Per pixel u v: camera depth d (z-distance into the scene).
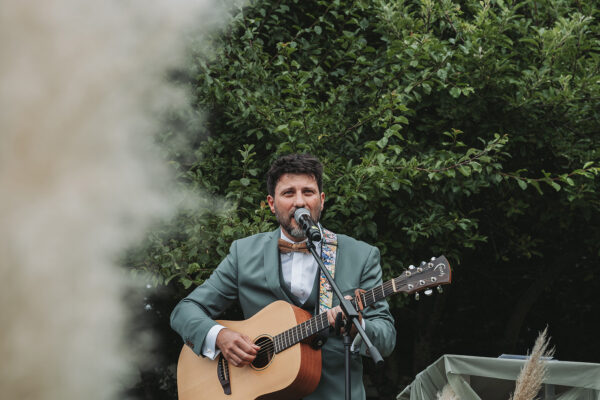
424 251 5.05
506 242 5.93
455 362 2.89
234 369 2.58
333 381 2.42
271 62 4.68
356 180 4.09
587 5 4.50
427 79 4.18
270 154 4.61
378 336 2.29
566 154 4.52
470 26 4.31
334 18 4.97
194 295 2.74
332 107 4.49
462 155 4.29
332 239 2.58
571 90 4.32
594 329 7.26
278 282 2.54
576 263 6.71
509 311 7.12
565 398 2.56
